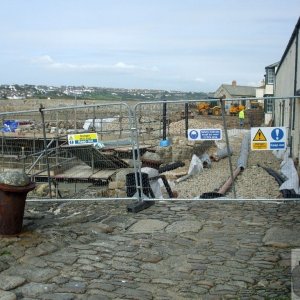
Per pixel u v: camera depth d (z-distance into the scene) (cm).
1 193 664
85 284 523
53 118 2845
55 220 779
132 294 498
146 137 2142
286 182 1260
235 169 1722
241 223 767
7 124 2512
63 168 1619
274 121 3388
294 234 696
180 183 1480
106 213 841
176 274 556
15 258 594
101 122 2167
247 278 542
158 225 758
